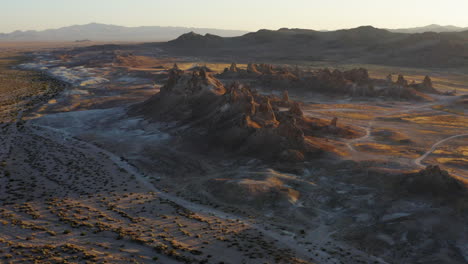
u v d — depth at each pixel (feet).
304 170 240.73
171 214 187.21
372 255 153.17
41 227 167.02
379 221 177.88
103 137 334.85
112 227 168.86
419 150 278.87
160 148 297.74
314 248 156.15
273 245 156.87
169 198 209.97
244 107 325.62
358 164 242.99
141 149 298.35
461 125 371.56
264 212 191.93
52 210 188.14
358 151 274.16
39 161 270.26
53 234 159.94
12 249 144.97
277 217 186.19
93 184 228.43
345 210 191.42
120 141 321.32
